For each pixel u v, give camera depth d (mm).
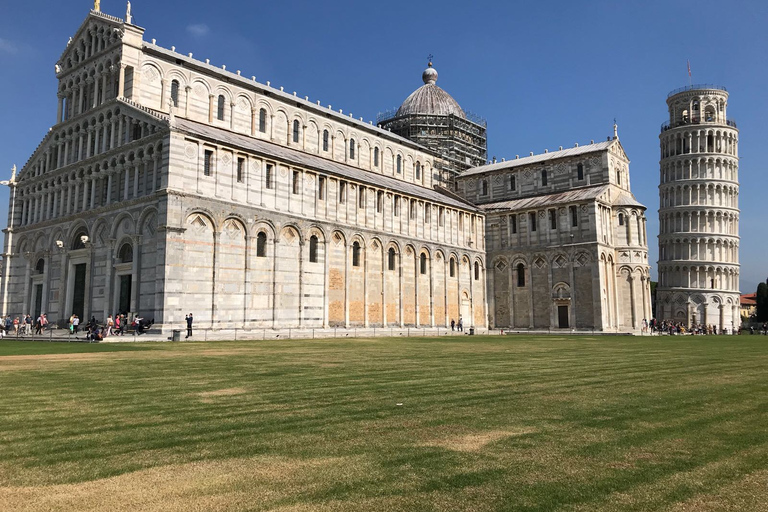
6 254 77062
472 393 18469
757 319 143625
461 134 118062
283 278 64312
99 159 65375
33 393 18234
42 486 9531
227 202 59062
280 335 60312
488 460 10953
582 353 36719
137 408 15719
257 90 77188
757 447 11875
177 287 54281
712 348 43688
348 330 69312
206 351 36500
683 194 132625
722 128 133000
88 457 11086
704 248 129500
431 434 12883
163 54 67438
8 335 62906
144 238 57594
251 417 14578
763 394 18438
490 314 97312
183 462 10789
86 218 65625
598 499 8969
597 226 86562
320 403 16531
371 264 76438
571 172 97750
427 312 85312
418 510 8547
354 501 8883
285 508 8625
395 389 19266
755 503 8812
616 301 89625
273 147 74062
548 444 12070
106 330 56688
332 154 87750
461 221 94375
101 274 62938
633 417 14719
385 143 98375
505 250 96438
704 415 14984
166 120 56188
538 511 8492
